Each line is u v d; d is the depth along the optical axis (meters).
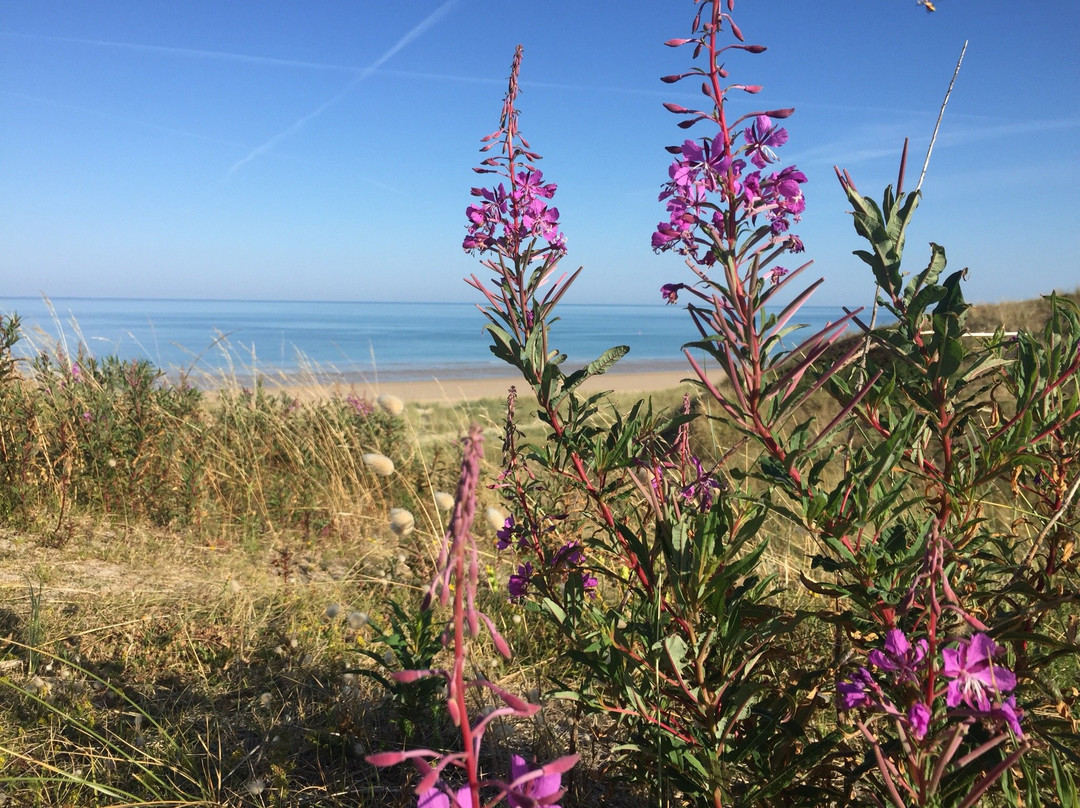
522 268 2.30
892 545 1.81
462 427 7.37
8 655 3.23
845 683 1.30
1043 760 1.72
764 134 1.71
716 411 4.84
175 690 3.11
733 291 1.62
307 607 4.11
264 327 129.50
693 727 1.92
